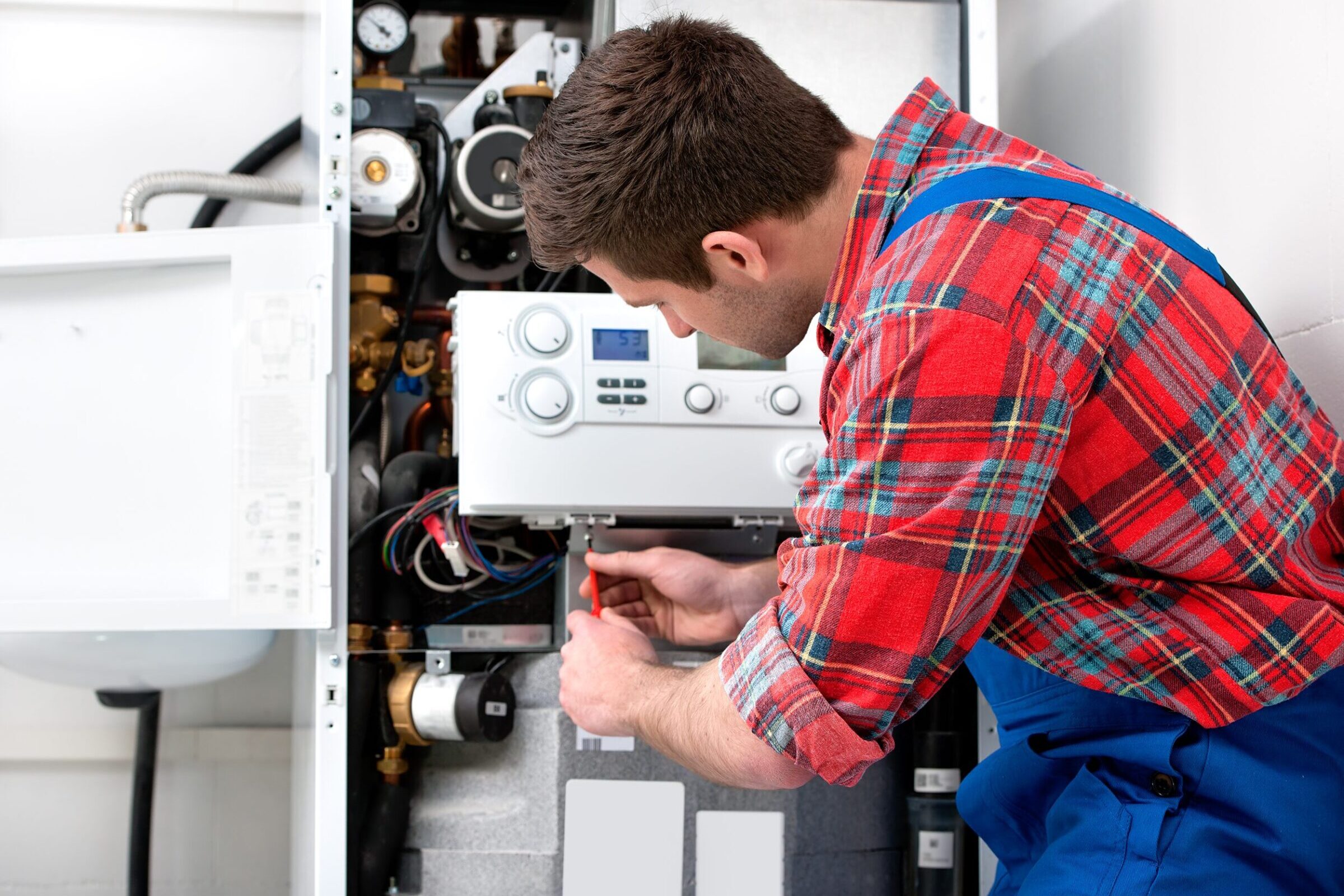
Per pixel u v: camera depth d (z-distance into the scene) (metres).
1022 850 0.92
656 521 1.19
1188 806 0.77
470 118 1.39
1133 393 0.67
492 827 1.21
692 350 1.12
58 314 1.12
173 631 1.28
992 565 0.65
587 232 0.75
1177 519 0.70
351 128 1.17
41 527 1.10
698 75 0.72
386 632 1.22
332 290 1.10
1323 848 0.75
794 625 0.69
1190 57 1.13
